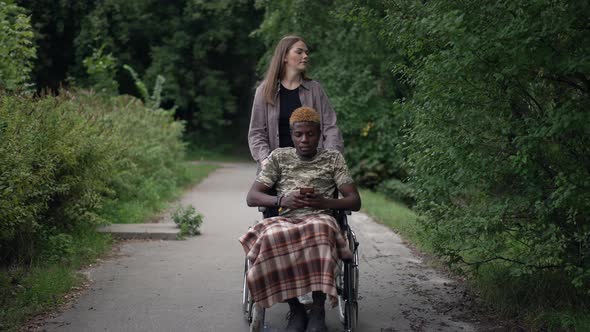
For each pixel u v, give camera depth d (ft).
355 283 14.11
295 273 12.09
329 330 14.67
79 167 23.35
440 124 15.33
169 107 109.29
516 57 13.01
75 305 16.29
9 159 16.96
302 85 16.06
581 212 13.58
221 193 45.34
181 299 17.07
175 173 49.70
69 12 95.04
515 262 14.74
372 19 16.89
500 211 14.35
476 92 14.61
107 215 28.96
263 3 55.77
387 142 47.50
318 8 45.62
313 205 13.02
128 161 33.60
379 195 46.11
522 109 14.83
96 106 40.09
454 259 15.67
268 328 14.74
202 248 24.34
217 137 113.91
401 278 19.80
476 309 16.19
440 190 16.11
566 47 13.10
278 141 15.90
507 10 13.19
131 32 100.68
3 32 27.30
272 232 12.21
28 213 17.72
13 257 19.57
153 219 31.32
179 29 102.63
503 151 14.78
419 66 15.71
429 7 14.84
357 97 47.75
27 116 20.42
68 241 21.50
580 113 12.28
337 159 13.89
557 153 14.14
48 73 99.50
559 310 14.74
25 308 15.21
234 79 114.52
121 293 17.57
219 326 14.80
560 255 13.91
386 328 14.74
